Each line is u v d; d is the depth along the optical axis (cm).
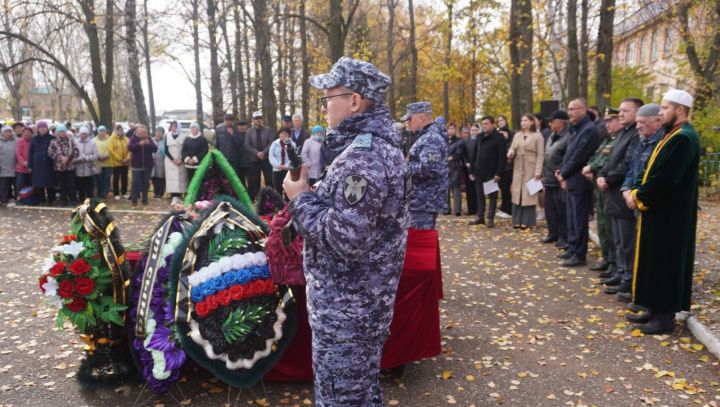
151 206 1138
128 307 317
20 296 534
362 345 202
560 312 478
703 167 1246
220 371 302
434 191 465
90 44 1720
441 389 338
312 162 957
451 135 1056
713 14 1447
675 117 393
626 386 340
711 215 956
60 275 304
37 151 1111
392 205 195
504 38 1314
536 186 805
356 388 203
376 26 2367
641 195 398
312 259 202
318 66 2008
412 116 477
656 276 404
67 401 322
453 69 1806
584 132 612
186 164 1087
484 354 390
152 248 318
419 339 342
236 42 1914
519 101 1320
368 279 198
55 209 1097
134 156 1147
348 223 181
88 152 1153
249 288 301
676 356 381
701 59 1559
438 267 426
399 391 336
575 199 627
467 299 520
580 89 1351
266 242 296
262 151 1130
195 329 294
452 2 1355
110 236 309
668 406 315
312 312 204
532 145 833
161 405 315
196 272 299
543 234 829
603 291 534
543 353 391
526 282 575
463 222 949
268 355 310
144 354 308
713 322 417
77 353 393
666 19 1561
